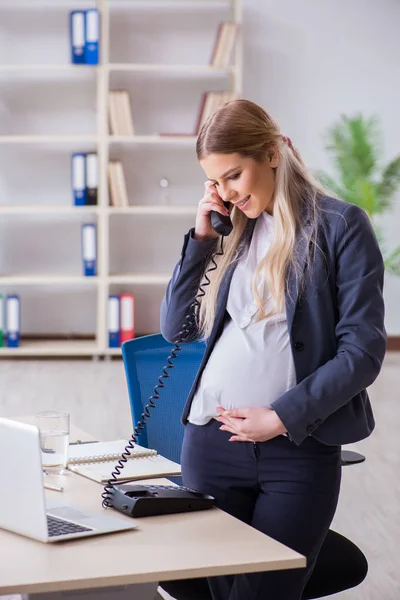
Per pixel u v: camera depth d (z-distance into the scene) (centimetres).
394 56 943
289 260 231
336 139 912
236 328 239
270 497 233
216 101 889
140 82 930
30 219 945
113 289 958
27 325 957
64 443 252
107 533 201
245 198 232
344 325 227
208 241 248
